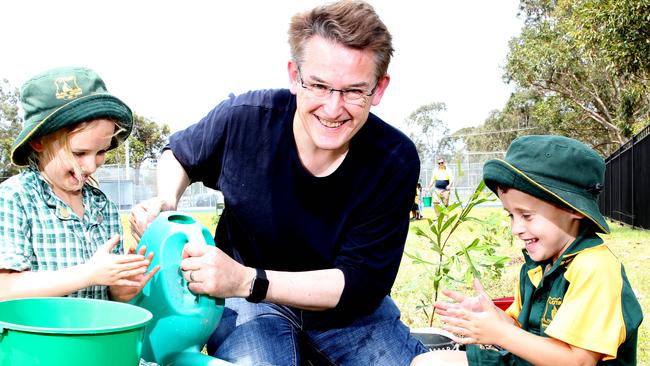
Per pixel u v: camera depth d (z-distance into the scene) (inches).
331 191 84.0
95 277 62.2
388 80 79.6
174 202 84.4
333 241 85.8
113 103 73.5
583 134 1175.6
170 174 90.5
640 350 127.5
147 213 76.7
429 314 156.1
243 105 87.0
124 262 62.9
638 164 484.7
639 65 470.0
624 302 73.7
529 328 81.4
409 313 157.8
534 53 1021.2
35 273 65.0
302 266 89.3
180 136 93.0
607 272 73.2
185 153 90.7
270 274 73.7
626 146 566.3
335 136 76.5
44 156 73.4
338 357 91.0
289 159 83.5
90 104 71.1
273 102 85.9
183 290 68.7
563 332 71.7
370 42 71.7
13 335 49.1
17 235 69.4
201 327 69.0
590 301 72.1
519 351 72.5
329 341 90.7
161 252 67.9
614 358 73.0
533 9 1223.5
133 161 1790.1
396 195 85.8
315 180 83.0
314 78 73.0
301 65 74.1
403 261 251.0
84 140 72.2
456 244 305.1
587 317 71.8
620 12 442.9
